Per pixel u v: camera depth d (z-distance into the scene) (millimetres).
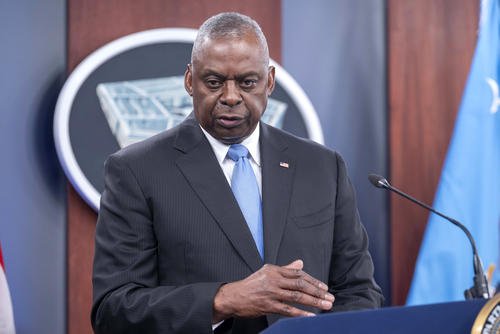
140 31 6422
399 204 6941
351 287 4055
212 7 6578
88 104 6109
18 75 6176
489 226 6598
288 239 3877
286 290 3244
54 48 6285
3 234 6098
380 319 2811
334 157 4246
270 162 4016
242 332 3699
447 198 6605
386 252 6992
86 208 6230
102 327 3721
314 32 6922
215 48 3668
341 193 4164
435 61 7051
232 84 3686
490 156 6637
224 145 3996
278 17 6727
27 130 6160
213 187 3861
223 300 3377
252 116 3766
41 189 6184
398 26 6996
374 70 7023
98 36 6324
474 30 7082
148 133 6227
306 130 6484
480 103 6660
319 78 6918
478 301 2926
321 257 3947
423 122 7020
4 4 6195
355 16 7008
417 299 6570
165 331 3479
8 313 5621
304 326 2744
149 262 3822
